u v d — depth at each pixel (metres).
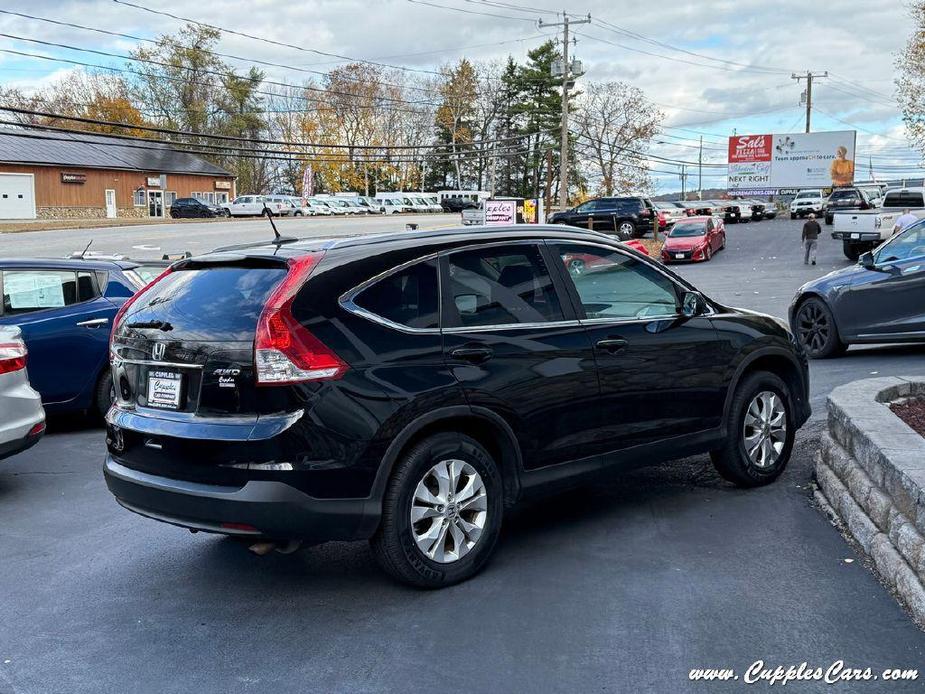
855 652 3.74
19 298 8.64
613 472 5.23
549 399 4.86
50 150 62.91
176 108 82.94
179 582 4.81
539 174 95.12
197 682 3.69
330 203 75.50
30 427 6.62
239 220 59.56
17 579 4.93
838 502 5.36
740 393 5.88
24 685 3.70
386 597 4.49
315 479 4.09
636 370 5.26
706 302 5.91
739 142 79.31
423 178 101.56
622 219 44.84
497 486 4.70
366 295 4.38
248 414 4.13
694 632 3.96
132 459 4.55
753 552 4.90
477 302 4.74
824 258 33.66
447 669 3.71
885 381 6.75
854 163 74.75
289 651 3.93
